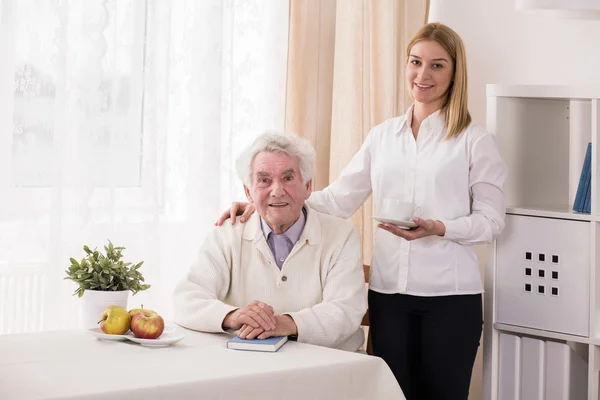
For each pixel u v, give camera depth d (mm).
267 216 2219
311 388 1759
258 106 3262
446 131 2516
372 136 2662
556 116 2916
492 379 2744
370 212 3414
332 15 3430
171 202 3049
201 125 3057
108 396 1513
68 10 2742
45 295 2736
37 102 2715
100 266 2100
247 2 3207
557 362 2635
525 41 3152
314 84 3402
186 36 3041
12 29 2654
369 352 2658
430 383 2490
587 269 2551
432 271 2479
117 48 2852
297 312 2102
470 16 3281
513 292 2697
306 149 2250
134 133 2891
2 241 2693
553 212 2598
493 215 2477
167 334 2010
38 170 2732
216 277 2250
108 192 2838
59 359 1760
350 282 2229
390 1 3428
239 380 1656
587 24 2998
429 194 2484
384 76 3439
